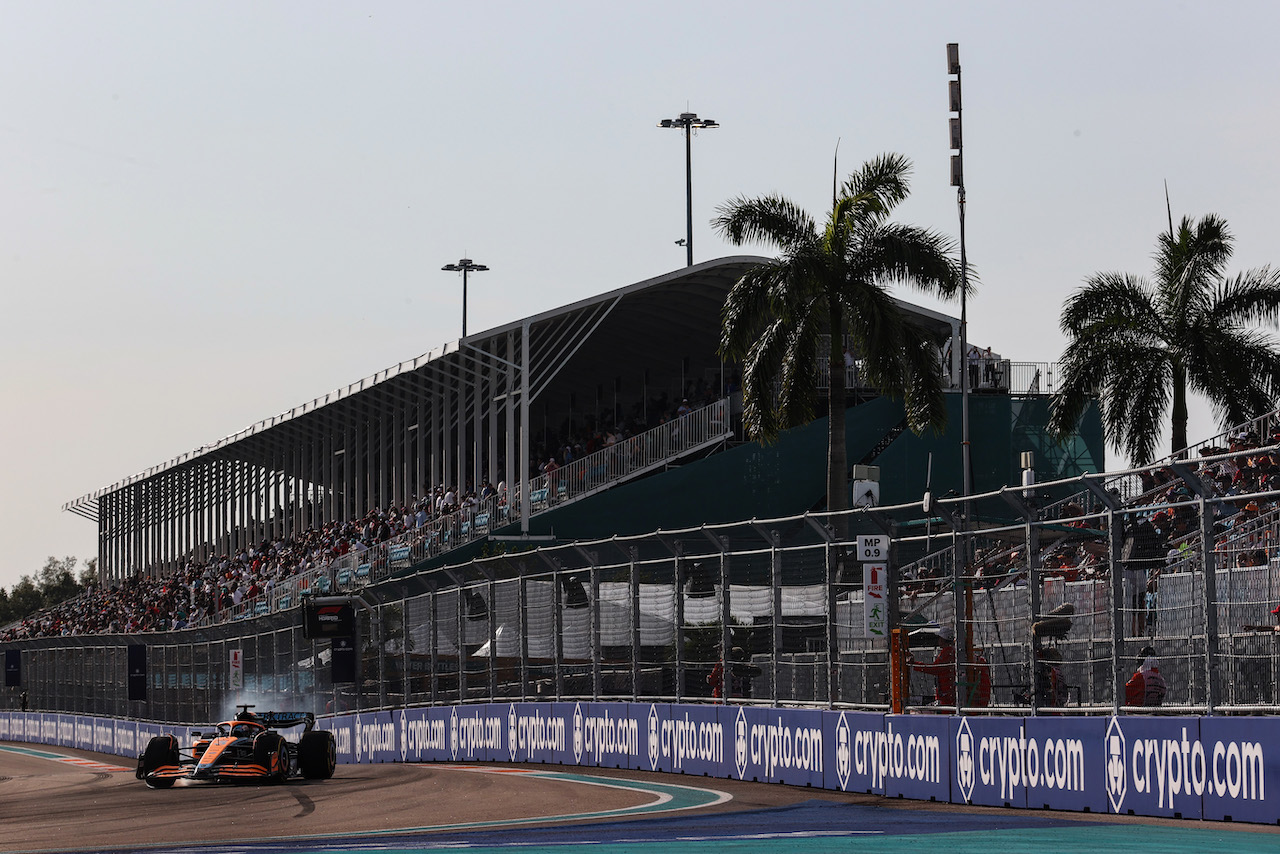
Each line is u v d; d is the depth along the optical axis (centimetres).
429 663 5166
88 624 12888
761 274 7038
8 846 2458
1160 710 2464
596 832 2297
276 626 6200
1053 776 2603
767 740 3428
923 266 6938
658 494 8831
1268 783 2205
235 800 3484
